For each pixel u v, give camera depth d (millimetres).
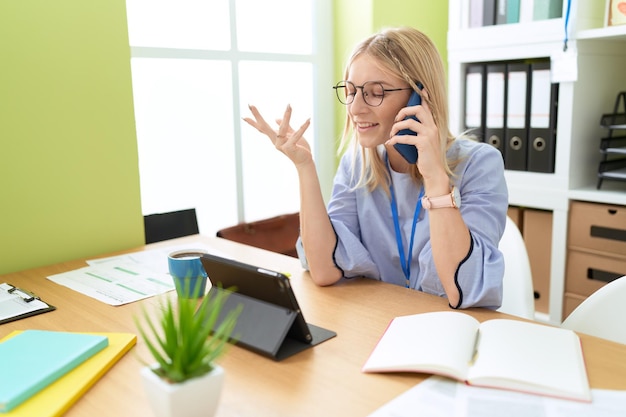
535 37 1989
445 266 1080
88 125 1470
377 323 1003
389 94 1195
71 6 1393
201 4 2010
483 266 1082
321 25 2365
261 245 2143
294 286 1223
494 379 758
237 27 2119
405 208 1320
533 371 769
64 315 1066
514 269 1397
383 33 1234
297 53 2316
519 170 2131
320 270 1223
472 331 903
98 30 1448
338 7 2379
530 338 869
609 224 1926
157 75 1940
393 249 1339
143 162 1963
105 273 1338
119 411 729
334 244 1248
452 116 2273
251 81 2205
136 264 1408
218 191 2184
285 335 871
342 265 1240
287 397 753
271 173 2336
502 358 801
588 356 849
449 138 1300
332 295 1160
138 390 782
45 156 1406
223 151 2170
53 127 1408
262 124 1272
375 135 1240
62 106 1416
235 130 2176
